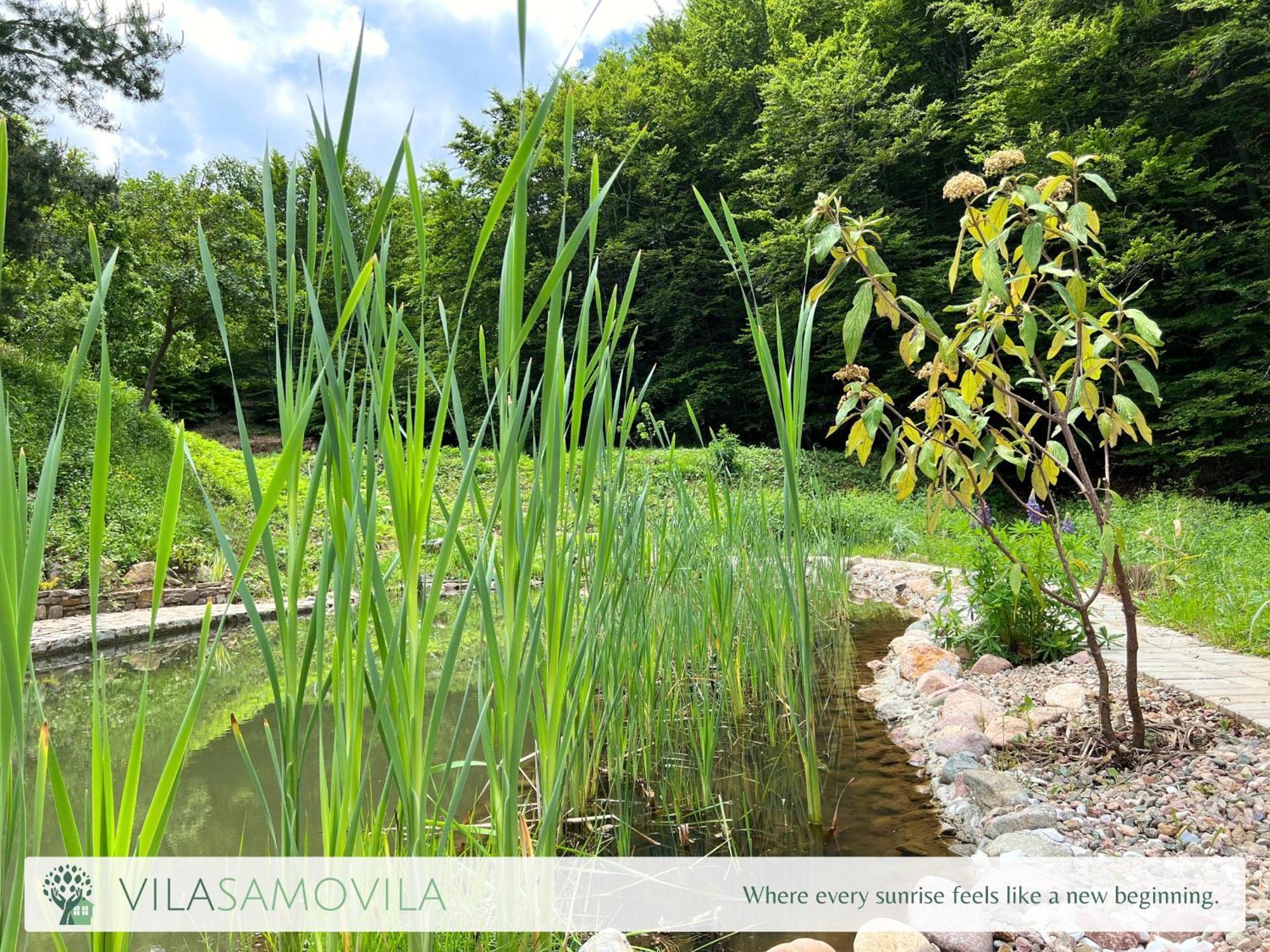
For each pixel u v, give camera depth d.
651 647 2.74
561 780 1.47
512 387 1.24
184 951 1.66
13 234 9.41
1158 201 12.11
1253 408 11.52
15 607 0.85
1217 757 2.50
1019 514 12.14
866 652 4.92
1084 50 12.30
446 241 19.59
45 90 9.36
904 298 2.43
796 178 16.19
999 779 2.48
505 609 1.35
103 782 0.95
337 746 1.16
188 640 6.30
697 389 18.06
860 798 2.58
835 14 18.84
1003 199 2.29
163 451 10.05
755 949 1.71
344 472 1.04
